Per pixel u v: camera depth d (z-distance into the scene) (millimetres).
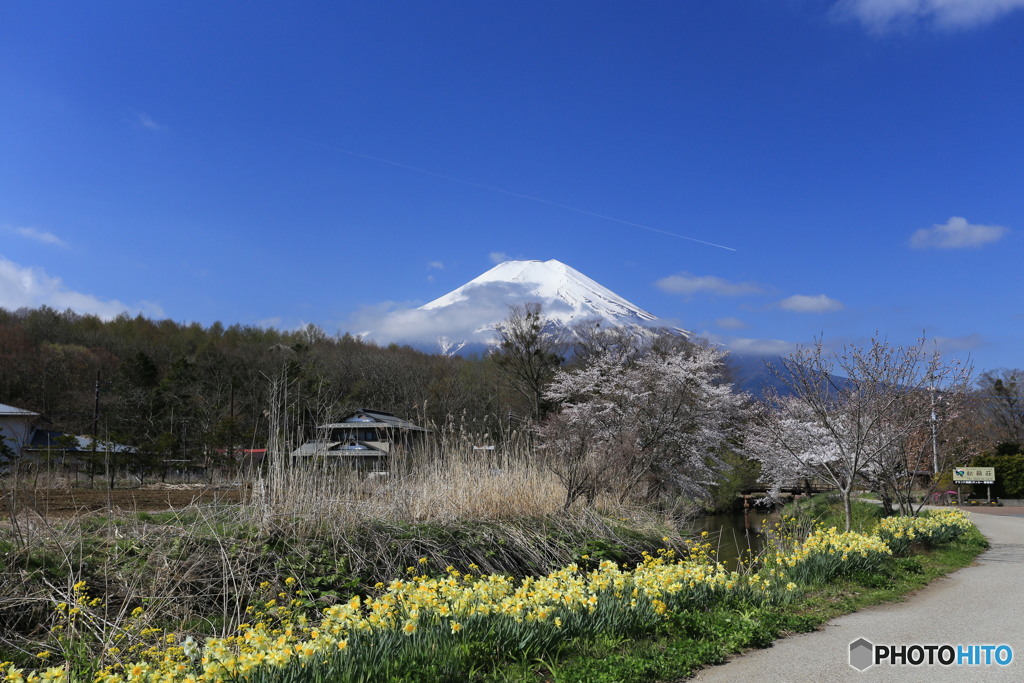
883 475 16969
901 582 9789
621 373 27562
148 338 59562
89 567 6742
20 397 41375
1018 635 6469
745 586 7891
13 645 5500
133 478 19297
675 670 5207
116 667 5090
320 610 7016
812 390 14078
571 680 4840
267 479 9109
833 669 5324
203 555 7297
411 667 4766
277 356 43188
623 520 13516
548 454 14023
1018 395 50062
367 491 10438
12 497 6812
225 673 4328
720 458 27234
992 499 41469
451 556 9047
